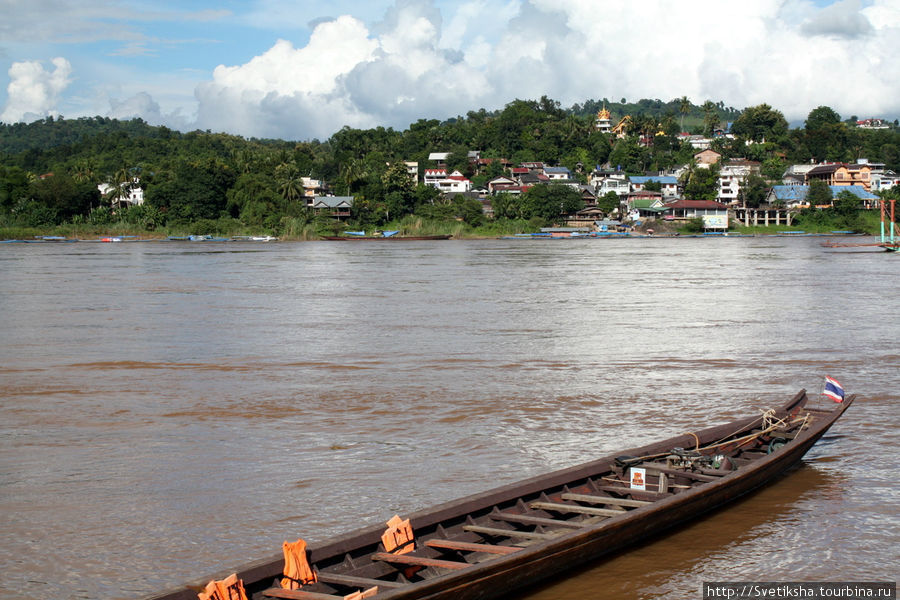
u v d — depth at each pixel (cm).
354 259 7331
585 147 16662
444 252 8512
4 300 3916
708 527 1143
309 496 1260
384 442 1539
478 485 1304
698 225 12650
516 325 3000
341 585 877
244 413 1758
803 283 4672
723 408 1780
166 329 2947
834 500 1238
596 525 977
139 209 12331
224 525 1155
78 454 1473
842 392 1550
